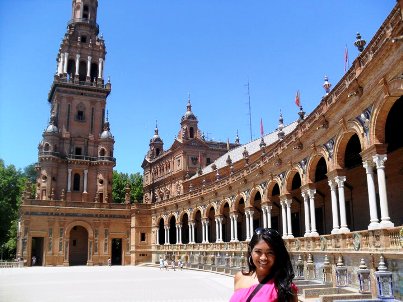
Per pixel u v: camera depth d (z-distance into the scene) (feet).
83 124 280.51
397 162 87.30
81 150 276.00
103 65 298.15
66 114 277.44
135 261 245.24
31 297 85.25
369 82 64.49
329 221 118.83
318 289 66.59
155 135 375.04
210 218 220.43
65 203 239.50
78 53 292.20
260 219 169.78
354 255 70.28
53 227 233.55
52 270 190.19
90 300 80.12
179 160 303.48
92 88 285.02
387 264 58.44
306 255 95.04
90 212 244.22
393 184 88.94
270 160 124.06
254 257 15.55
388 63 57.88
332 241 80.74
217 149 314.14
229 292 92.84
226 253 164.96
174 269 191.93
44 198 255.09
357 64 69.26
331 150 82.99
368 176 66.90
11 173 290.35
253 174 142.82
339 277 73.26
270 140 214.90
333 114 80.28
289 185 114.42
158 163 346.33
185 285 110.83
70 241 249.55
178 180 299.79
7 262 217.15
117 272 173.58
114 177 363.76
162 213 242.37
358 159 101.65
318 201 125.90
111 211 249.55
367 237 65.92
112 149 278.46
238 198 161.07
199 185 263.70
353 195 105.70
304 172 100.22
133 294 90.07
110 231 247.29
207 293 91.15
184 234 250.57
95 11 312.91
